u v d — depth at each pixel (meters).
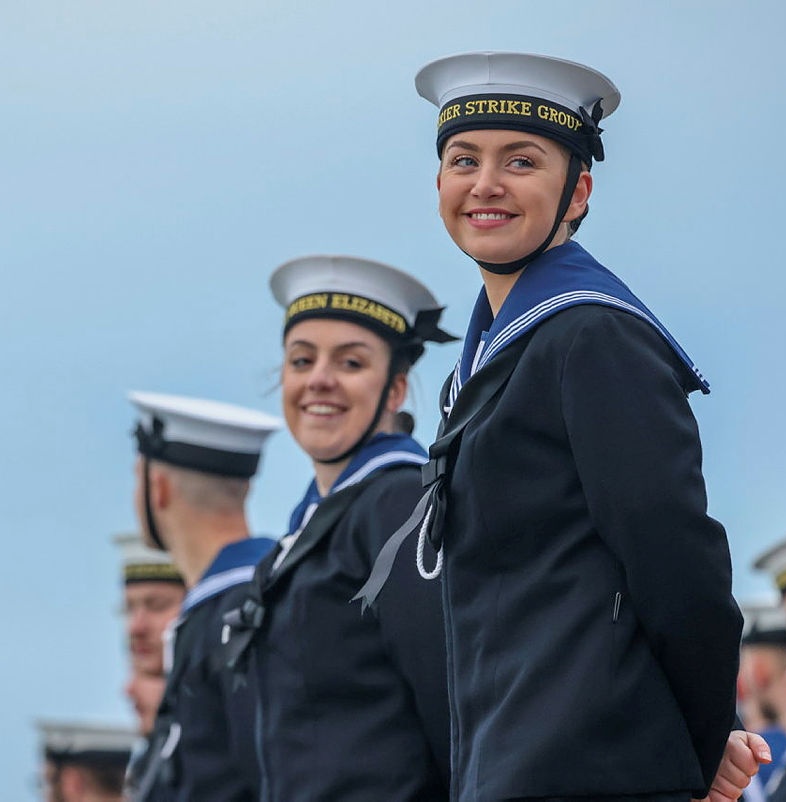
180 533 9.79
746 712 11.98
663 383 5.25
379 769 7.22
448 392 5.93
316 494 8.06
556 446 5.37
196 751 9.22
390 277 8.12
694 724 5.29
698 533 5.12
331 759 7.30
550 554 5.36
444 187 5.79
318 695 7.38
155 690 11.81
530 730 5.23
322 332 8.05
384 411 8.06
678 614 5.13
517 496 5.39
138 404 9.89
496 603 5.41
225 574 9.48
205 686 9.26
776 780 10.16
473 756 5.37
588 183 5.82
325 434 7.97
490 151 5.71
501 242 5.67
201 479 9.76
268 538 9.73
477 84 5.76
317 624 7.40
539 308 5.48
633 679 5.20
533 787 5.18
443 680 7.06
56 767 12.95
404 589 7.16
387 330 8.09
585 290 5.47
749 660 11.90
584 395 5.25
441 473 5.58
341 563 7.41
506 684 5.34
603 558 5.29
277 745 7.48
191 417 9.76
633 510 5.13
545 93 5.73
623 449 5.17
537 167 5.70
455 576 5.54
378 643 7.32
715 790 5.62
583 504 5.32
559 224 5.71
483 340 5.71
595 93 5.79
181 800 9.26
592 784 5.16
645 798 5.20
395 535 6.34
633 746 5.18
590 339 5.31
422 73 5.91
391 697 7.29
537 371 5.39
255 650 7.66
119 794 13.02
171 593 11.83
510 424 5.40
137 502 9.90
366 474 7.67
